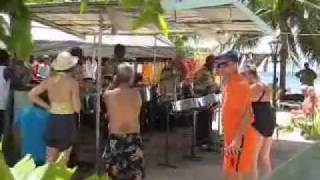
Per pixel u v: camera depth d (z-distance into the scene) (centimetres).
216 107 1129
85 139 1041
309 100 1447
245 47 2350
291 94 2175
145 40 1338
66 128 645
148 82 1467
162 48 1412
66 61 655
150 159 993
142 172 644
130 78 640
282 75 2422
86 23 843
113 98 635
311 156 226
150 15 163
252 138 611
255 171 622
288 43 2364
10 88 826
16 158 324
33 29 162
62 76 650
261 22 868
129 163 636
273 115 674
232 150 604
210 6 686
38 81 942
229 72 600
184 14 762
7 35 156
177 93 1226
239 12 758
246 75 666
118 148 634
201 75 1141
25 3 157
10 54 158
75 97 655
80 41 1050
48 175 215
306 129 1346
